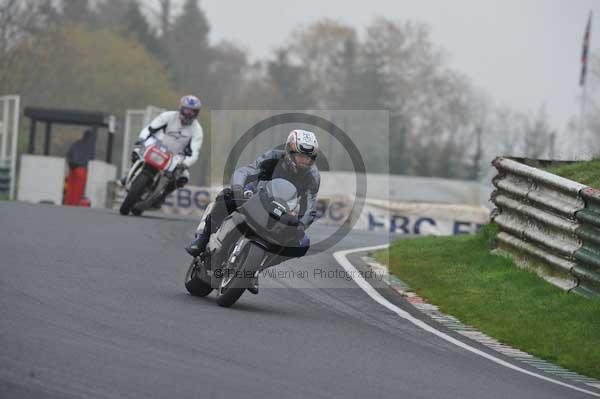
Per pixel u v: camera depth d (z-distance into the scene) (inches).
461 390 856.9
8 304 986.1
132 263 1451.8
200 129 2340.1
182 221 2332.7
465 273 1635.1
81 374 746.2
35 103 7209.6
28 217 1932.8
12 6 6766.7
